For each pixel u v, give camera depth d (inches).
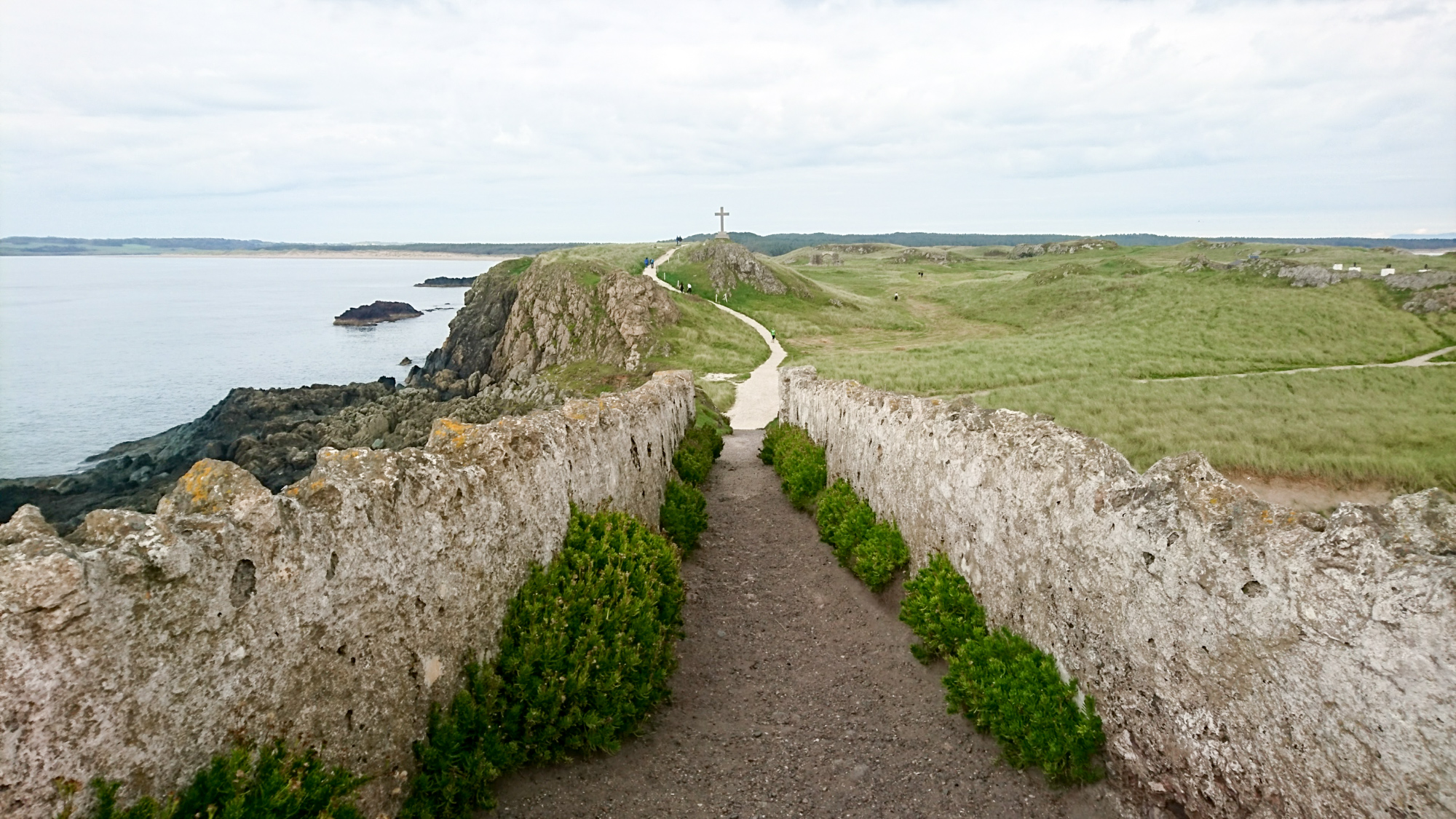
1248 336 1726.1
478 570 249.3
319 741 176.2
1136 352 1603.1
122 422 1803.6
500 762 222.1
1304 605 166.2
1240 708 181.9
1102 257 4168.3
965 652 285.7
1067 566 250.7
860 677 323.3
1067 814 220.7
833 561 472.4
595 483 381.4
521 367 2209.6
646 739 270.2
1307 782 165.5
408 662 210.5
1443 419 879.7
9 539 132.2
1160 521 206.7
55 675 125.2
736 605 410.3
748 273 2974.9
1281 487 658.2
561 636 258.2
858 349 2113.7
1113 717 225.0
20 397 2076.8
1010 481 291.4
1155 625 208.1
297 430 1363.2
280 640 168.6
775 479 751.1
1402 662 147.0
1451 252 3449.8
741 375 1787.6
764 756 264.5
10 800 119.6
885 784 245.8
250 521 164.7
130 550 139.3
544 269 2603.3
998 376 1391.5
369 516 200.7
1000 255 5462.6
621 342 2100.1
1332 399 1067.9
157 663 141.2
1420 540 151.5
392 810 195.3
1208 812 190.2
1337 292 2028.8
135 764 135.9
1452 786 139.3
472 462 264.2
